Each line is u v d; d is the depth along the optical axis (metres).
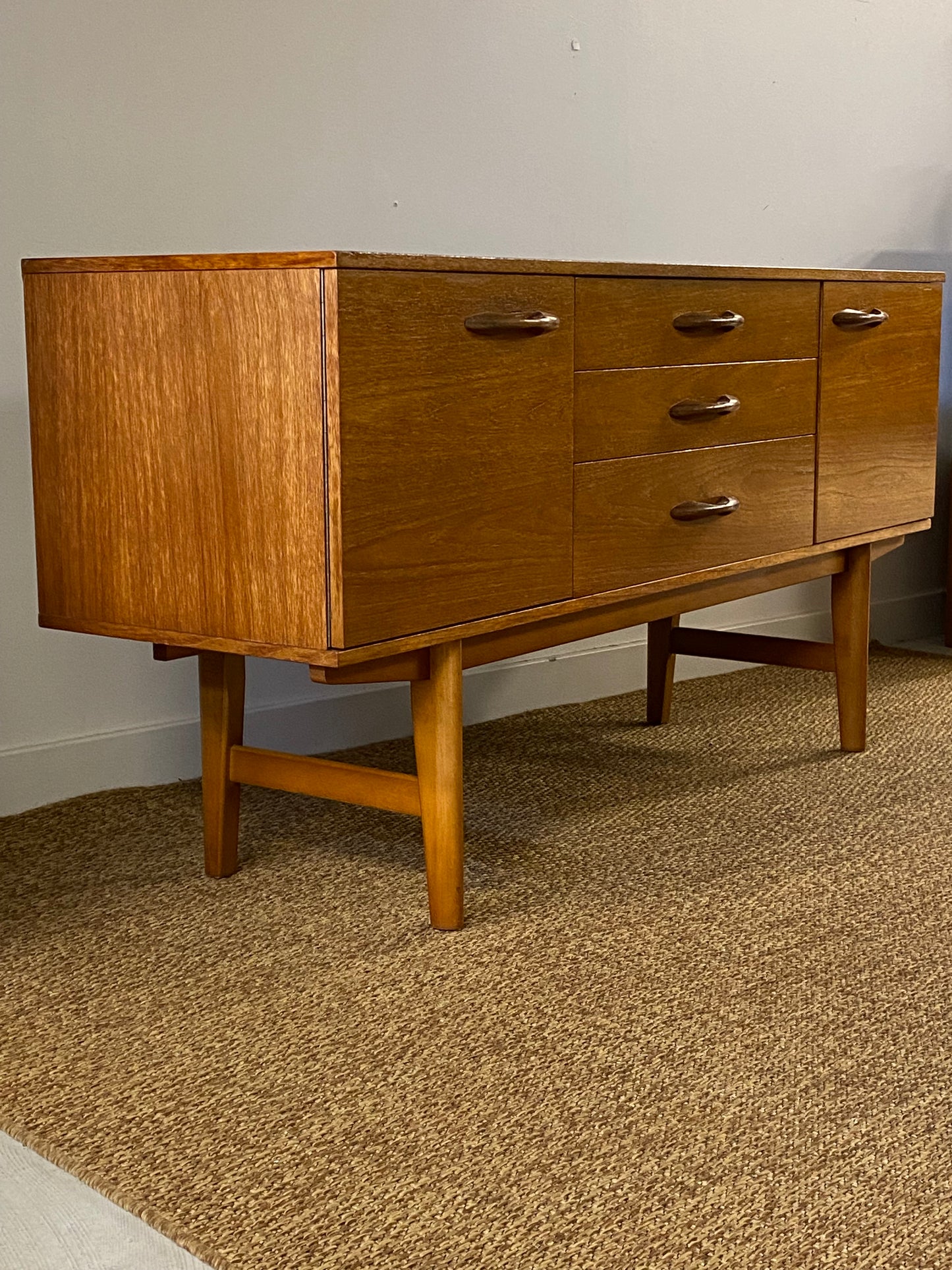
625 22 2.54
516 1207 1.02
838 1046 1.27
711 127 2.74
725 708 2.56
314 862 1.77
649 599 1.78
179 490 1.42
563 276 1.52
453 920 1.54
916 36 3.12
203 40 2.00
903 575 3.31
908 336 2.16
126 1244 1.00
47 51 1.85
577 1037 1.29
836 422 2.01
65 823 1.90
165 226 2.00
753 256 2.88
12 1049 1.28
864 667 2.22
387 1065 1.24
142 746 2.08
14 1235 1.01
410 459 1.37
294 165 2.12
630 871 1.72
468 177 2.35
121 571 1.48
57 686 1.99
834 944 1.50
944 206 3.28
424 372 1.37
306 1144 1.11
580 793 2.04
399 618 1.38
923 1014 1.33
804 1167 1.07
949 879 1.68
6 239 1.85
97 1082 1.22
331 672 1.37
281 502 1.34
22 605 1.93
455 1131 1.13
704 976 1.42
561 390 1.54
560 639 1.66
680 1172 1.07
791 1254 0.96
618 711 2.55
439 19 2.27
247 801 2.02
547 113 2.45
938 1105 1.16
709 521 1.79
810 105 2.92
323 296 1.27
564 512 1.57
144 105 1.95
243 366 1.34
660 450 1.69
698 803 1.99
